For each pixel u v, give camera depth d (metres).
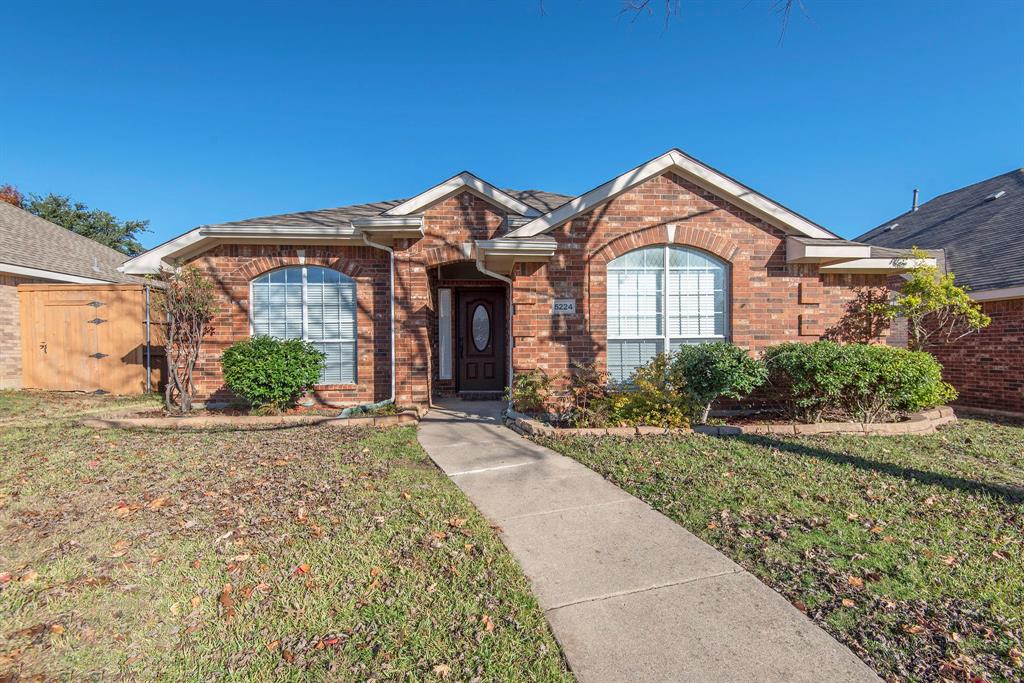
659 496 4.82
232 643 2.69
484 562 3.54
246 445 6.58
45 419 8.34
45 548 3.66
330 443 6.76
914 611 2.97
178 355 9.21
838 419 8.23
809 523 4.17
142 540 3.80
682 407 7.90
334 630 2.80
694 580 3.34
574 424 7.78
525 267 8.75
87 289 11.43
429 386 10.28
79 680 2.41
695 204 8.97
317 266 10.15
